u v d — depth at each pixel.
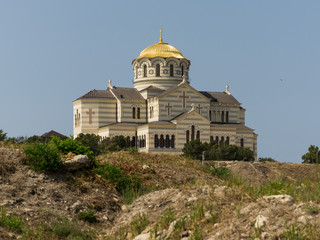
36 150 65.69
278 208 46.03
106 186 66.69
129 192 65.69
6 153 67.44
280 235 42.16
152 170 75.69
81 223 56.88
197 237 45.19
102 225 57.81
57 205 59.31
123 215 58.31
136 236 49.88
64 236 53.19
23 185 61.03
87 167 69.94
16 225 52.81
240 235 43.56
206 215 48.44
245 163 94.62
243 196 51.50
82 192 63.50
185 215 50.16
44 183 62.72
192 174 78.50
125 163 76.75
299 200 48.59
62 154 71.12
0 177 61.31
